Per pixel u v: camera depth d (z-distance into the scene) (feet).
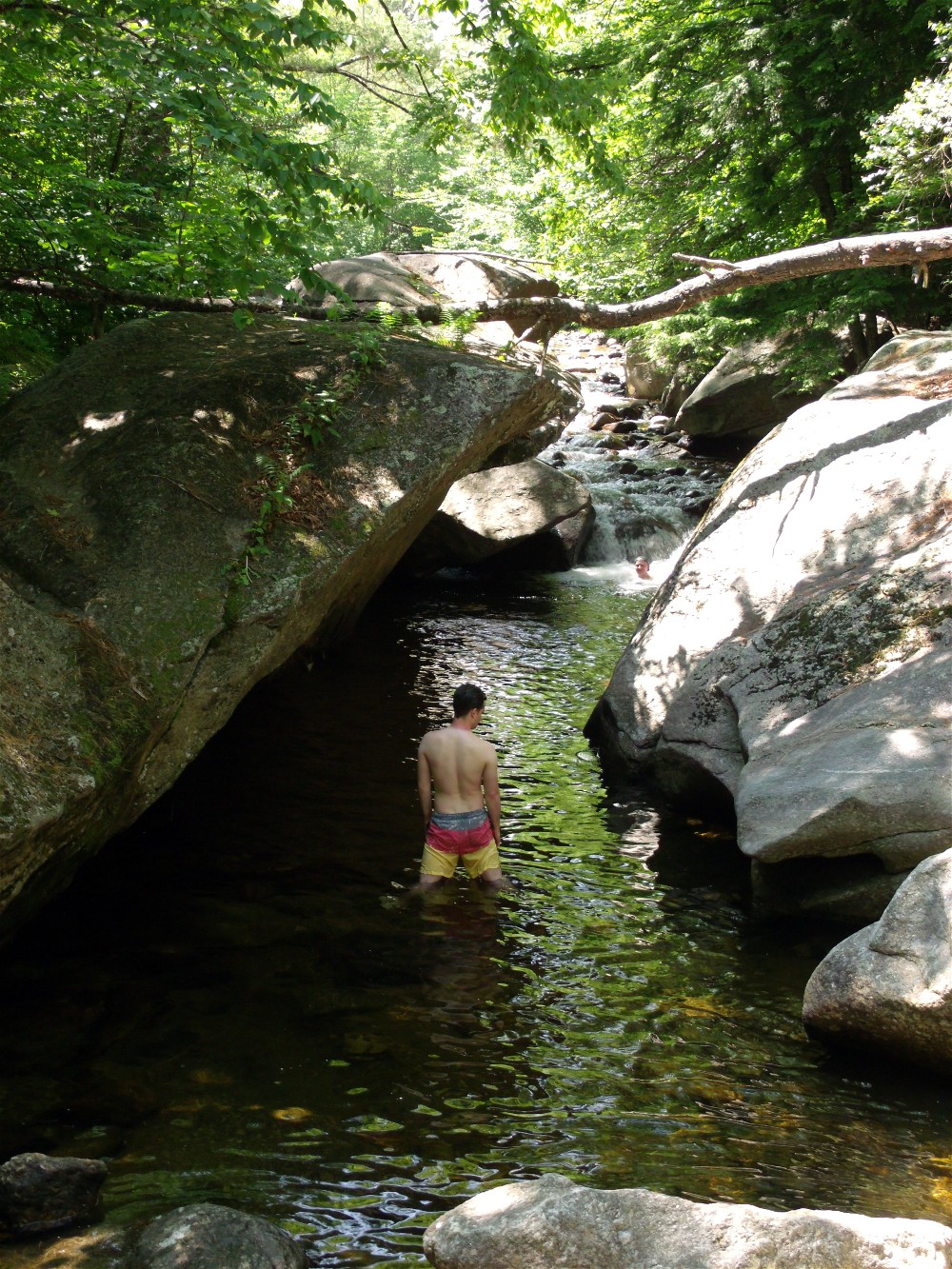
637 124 63.87
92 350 24.89
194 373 23.73
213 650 19.12
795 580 24.43
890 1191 11.59
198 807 23.40
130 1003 15.47
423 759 20.65
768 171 62.85
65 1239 10.43
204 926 18.10
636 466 68.33
